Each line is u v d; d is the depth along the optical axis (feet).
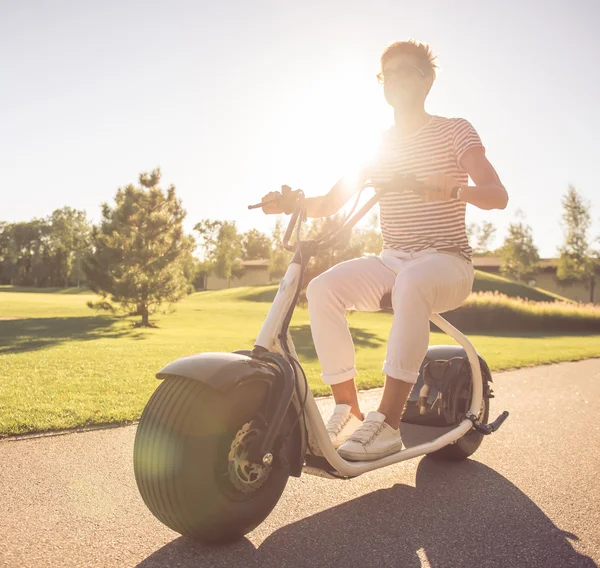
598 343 60.18
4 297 142.51
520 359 35.37
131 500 9.27
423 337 9.13
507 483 10.70
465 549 7.81
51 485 9.89
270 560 7.31
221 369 7.06
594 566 7.40
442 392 11.55
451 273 9.57
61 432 13.62
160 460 6.98
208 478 6.95
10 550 7.36
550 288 221.25
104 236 68.69
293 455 7.90
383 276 9.84
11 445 12.41
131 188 69.41
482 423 12.07
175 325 67.21
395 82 9.96
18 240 359.66
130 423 14.71
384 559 7.45
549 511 9.30
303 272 8.33
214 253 256.32
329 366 9.37
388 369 9.02
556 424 16.10
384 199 10.52
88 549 7.46
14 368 24.47
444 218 10.03
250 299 154.92
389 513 9.08
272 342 7.80
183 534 7.46
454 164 9.94
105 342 40.09
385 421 9.00
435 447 10.30
